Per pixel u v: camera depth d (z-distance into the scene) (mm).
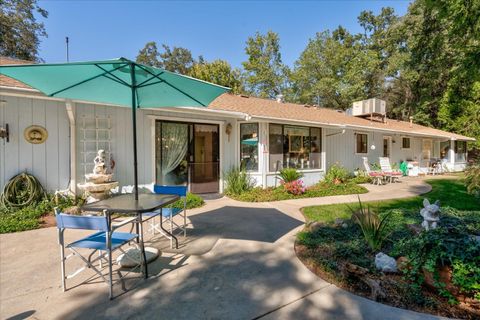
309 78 29266
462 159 19547
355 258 3334
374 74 26422
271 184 9297
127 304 2520
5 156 5570
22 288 2811
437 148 18859
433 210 3574
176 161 8008
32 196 5621
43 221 5223
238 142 9203
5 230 4645
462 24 6723
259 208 6785
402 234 3986
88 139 6473
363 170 13523
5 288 2811
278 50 30891
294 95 30875
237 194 8367
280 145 9602
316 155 10750
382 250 3547
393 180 12672
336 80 27719
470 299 2535
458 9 6570
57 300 2586
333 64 27969
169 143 7863
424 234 3117
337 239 4094
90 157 6512
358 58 26219
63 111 6184
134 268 3305
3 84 5145
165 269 3279
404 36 21422
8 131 5555
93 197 6156
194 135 8352
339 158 12641
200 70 24875
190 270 3250
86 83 3732
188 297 2643
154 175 7461
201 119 8312
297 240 4258
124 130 6996
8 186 5469
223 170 8914
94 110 6539
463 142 19625
